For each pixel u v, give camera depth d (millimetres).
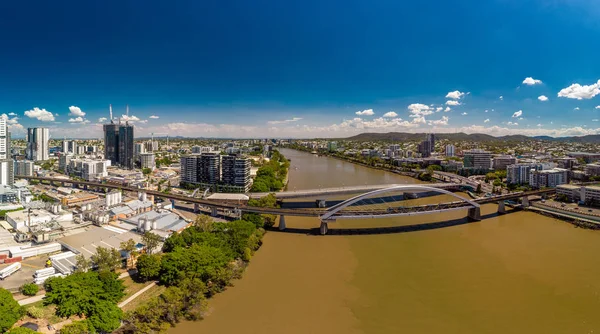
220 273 139125
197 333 112375
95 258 145750
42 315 113250
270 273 158125
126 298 129875
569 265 169250
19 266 153125
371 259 176375
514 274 159250
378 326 119250
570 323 121250
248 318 121688
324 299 135875
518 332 116500
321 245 197125
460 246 196500
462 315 126125
